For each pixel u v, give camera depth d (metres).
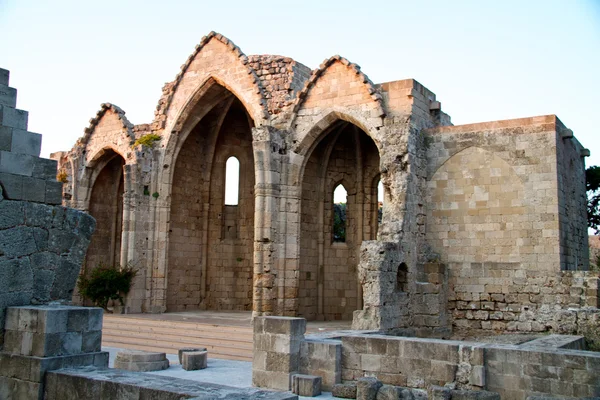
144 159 31.69
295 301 27.16
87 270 36.50
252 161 35.22
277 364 14.86
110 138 35.03
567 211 24.80
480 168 24.78
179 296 33.09
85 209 36.28
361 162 31.05
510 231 23.92
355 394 13.99
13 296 11.91
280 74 28.94
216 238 35.03
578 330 21.06
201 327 24.33
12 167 12.12
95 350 11.62
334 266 30.67
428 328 23.94
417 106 25.62
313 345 14.98
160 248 31.41
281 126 28.11
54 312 11.00
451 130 25.45
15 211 12.12
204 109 32.16
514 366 12.74
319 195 30.77
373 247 21.84
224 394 8.54
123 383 9.54
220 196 35.38
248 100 29.09
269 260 26.53
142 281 31.03
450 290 24.73
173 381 9.65
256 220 26.73
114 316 28.17
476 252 24.47
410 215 24.19
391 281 22.28
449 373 13.45
